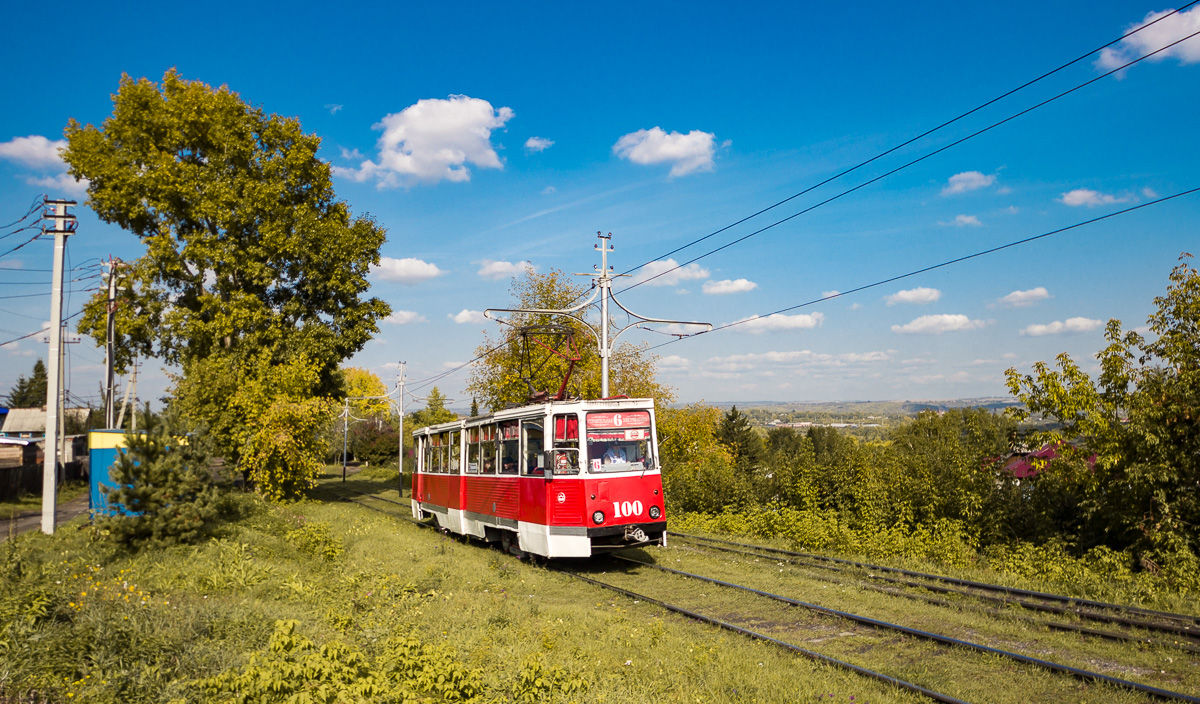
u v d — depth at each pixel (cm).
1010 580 1202
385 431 7644
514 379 3388
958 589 1146
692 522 2223
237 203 2975
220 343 3186
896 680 701
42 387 10294
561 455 1440
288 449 2830
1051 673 729
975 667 768
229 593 1105
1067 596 1063
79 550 1484
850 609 1042
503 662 770
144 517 1456
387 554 1590
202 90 3055
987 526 1490
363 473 6625
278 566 1379
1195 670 739
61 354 1833
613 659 802
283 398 2839
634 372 3509
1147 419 1219
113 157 2917
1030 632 898
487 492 1739
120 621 787
